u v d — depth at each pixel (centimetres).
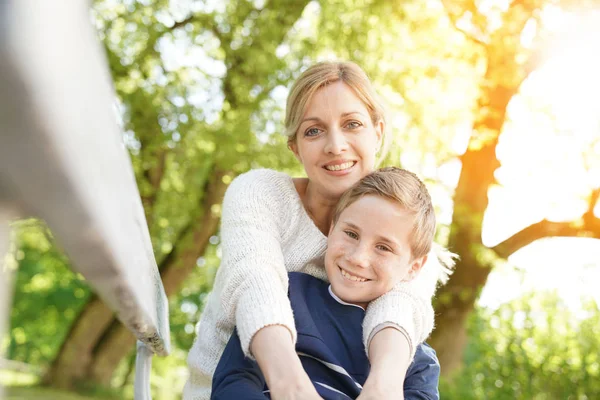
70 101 20
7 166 19
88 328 1217
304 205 134
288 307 101
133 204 43
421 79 946
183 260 1166
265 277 105
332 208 133
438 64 946
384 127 136
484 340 734
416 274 119
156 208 1086
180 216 1092
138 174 1029
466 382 721
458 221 987
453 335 979
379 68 916
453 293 983
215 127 947
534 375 720
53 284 1569
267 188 128
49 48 18
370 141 129
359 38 923
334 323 110
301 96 128
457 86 952
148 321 54
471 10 923
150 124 970
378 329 107
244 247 113
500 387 718
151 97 954
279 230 127
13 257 23
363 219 113
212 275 1392
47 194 21
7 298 23
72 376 1195
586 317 729
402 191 114
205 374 127
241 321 99
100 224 25
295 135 132
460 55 945
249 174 132
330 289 116
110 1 995
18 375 1424
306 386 89
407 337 107
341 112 127
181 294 1501
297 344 105
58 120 19
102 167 26
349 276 113
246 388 94
